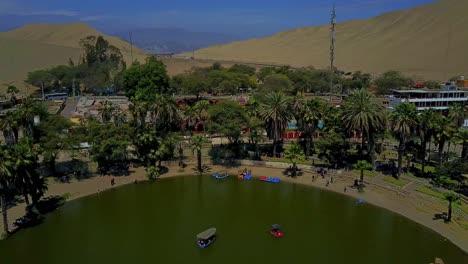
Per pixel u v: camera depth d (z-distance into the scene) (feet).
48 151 314.96
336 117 374.22
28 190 259.60
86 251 230.48
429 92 528.63
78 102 645.10
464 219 257.96
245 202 302.25
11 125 305.94
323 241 241.76
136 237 247.29
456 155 351.25
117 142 336.29
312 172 357.00
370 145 360.07
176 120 412.36
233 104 391.86
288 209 288.92
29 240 242.37
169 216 277.64
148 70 595.47
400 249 231.09
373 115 332.19
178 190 325.21
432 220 261.44
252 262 218.18
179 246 236.02
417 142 391.65
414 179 322.96
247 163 379.35
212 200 306.35
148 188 328.08
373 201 295.48
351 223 265.13
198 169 359.87
